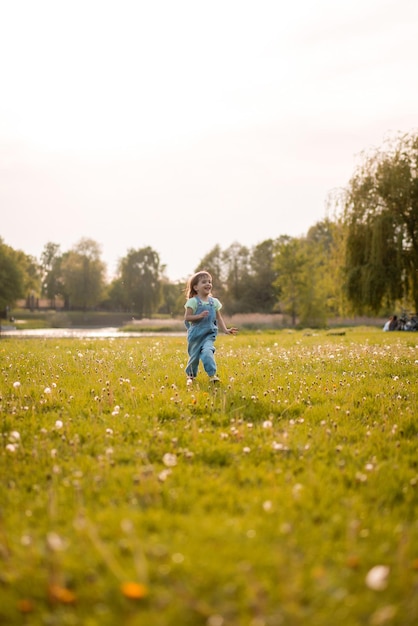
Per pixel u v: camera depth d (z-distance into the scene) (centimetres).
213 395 625
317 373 839
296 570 228
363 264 2869
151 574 226
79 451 413
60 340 1853
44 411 550
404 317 2950
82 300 8938
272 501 307
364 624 198
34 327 6203
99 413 528
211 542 255
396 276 2736
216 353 1177
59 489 329
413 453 421
